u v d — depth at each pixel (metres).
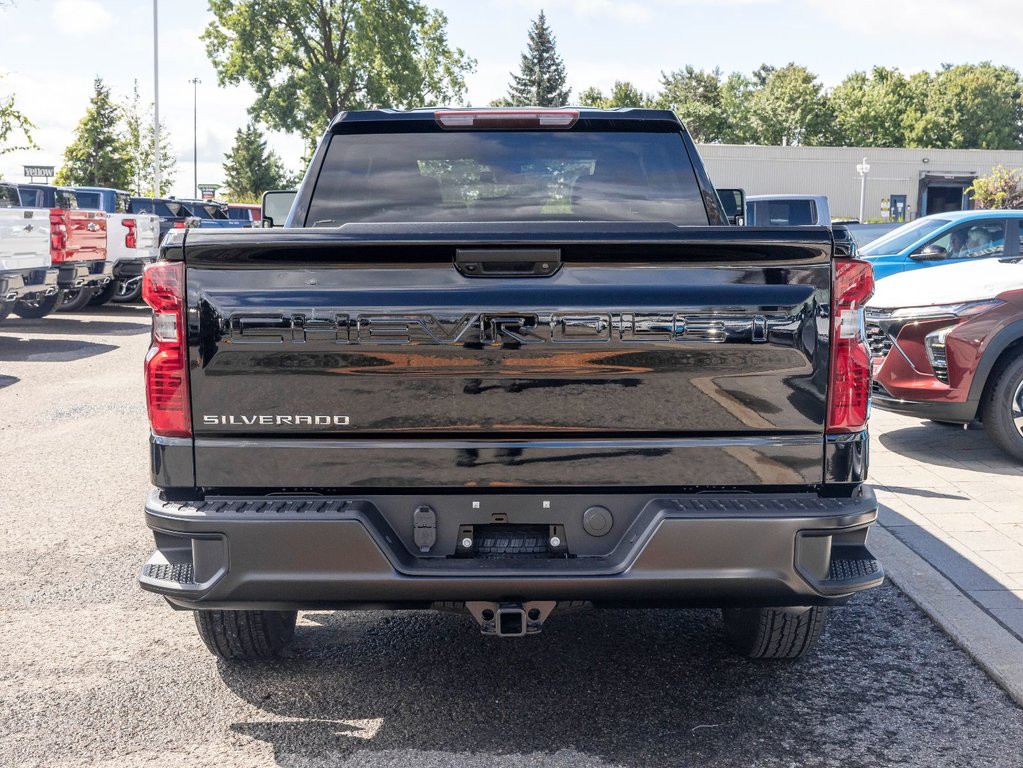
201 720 3.51
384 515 3.05
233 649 3.90
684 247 2.93
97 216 17.41
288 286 2.96
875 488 6.52
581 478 3.02
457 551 3.06
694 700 3.64
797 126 107.50
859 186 52.88
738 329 2.97
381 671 3.91
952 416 7.11
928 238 11.62
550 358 2.97
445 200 4.26
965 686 3.78
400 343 2.96
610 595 3.00
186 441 3.03
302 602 3.06
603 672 3.89
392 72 55.16
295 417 2.99
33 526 5.88
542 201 4.26
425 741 3.33
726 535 2.96
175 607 3.22
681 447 3.01
